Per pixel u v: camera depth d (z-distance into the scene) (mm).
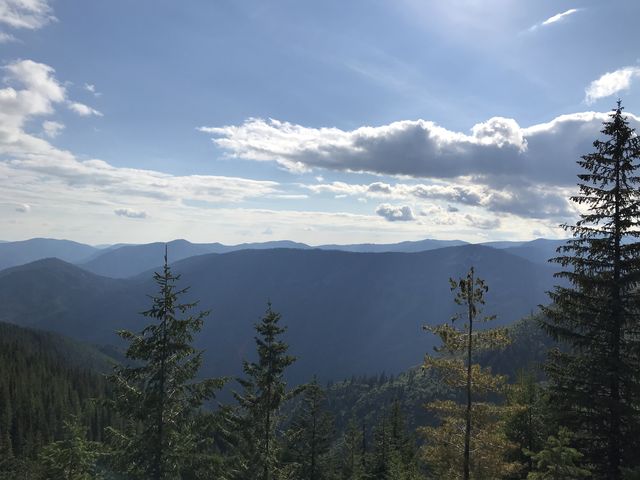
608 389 16141
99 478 19125
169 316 17562
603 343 16125
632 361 15617
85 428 20812
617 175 16016
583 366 16172
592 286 16156
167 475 16891
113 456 17203
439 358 18203
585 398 15648
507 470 16922
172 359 17438
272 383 25250
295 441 36969
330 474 39375
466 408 17375
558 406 16828
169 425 17281
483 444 17047
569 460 15508
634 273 15117
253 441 24641
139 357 17234
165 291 17797
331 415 39625
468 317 17734
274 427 25891
